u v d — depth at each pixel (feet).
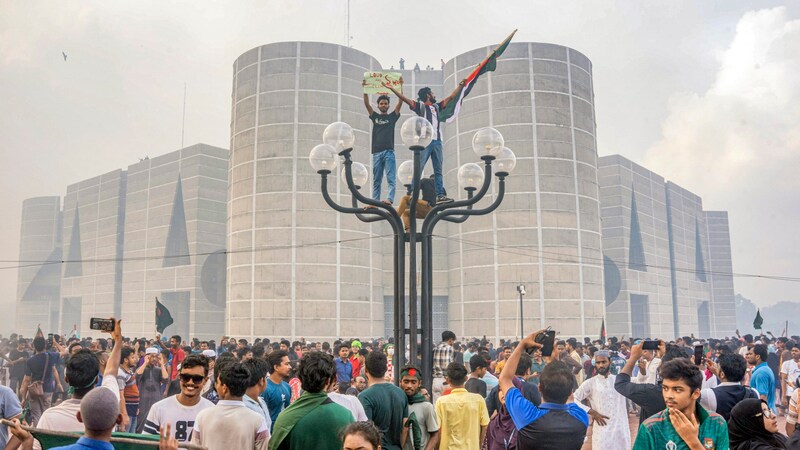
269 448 14.64
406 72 179.52
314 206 153.69
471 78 31.73
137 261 214.90
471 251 158.81
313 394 14.83
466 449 20.67
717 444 11.80
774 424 13.42
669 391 11.81
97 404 10.85
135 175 221.46
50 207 263.08
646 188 222.69
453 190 165.78
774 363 57.77
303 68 157.28
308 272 151.64
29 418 40.52
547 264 151.23
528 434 13.64
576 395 24.38
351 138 28.68
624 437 23.62
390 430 18.56
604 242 204.44
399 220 28.58
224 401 15.42
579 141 158.40
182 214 204.33
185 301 204.13
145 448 12.35
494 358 79.20
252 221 155.74
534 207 152.56
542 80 156.46
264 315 151.53
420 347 29.37
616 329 198.90
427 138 27.07
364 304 157.17
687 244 255.29
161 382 39.40
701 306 277.03
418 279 148.05
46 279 259.19
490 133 28.35
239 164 160.86
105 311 226.38
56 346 53.16
